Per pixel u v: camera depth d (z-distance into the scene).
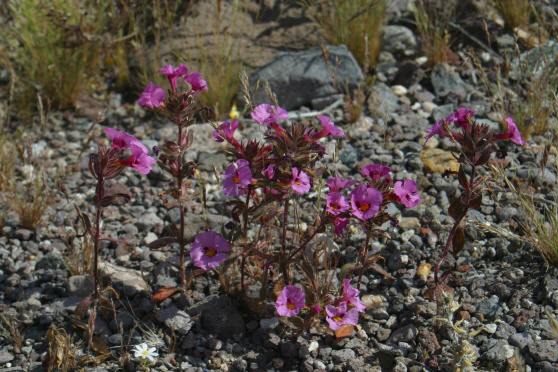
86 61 0.88
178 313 0.62
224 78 0.83
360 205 0.58
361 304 0.57
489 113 0.79
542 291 0.61
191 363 0.59
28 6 0.87
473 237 0.66
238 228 0.59
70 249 0.66
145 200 0.74
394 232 0.67
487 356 0.58
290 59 0.84
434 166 0.73
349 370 0.58
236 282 0.64
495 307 0.61
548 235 0.64
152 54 0.88
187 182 0.62
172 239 0.63
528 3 0.88
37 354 0.60
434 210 0.69
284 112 0.58
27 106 0.85
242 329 0.61
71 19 0.89
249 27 0.91
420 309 0.61
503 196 0.69
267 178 0.58
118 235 0.70
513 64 0.83
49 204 0.72
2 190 0.74
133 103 0.87
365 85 0.83
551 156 0.73
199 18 0.92
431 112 0.80
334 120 0.80
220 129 0.58
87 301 0.59
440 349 0.59
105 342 0.61
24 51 0.87
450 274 0.64
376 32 0.86
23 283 0.65
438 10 0.90
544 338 0.58
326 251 0.64
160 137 0.80
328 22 0.88
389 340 0.60
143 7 0.91
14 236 0.70
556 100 0.69
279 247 0.66
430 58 0.85
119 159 0.58
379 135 0.78
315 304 0.58
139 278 0.65
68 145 0.81
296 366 0.59
